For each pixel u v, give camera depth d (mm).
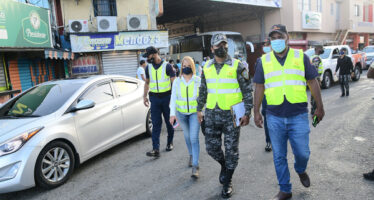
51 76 11945
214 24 28891
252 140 5461
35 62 10477
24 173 3549
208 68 3354
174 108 4227
